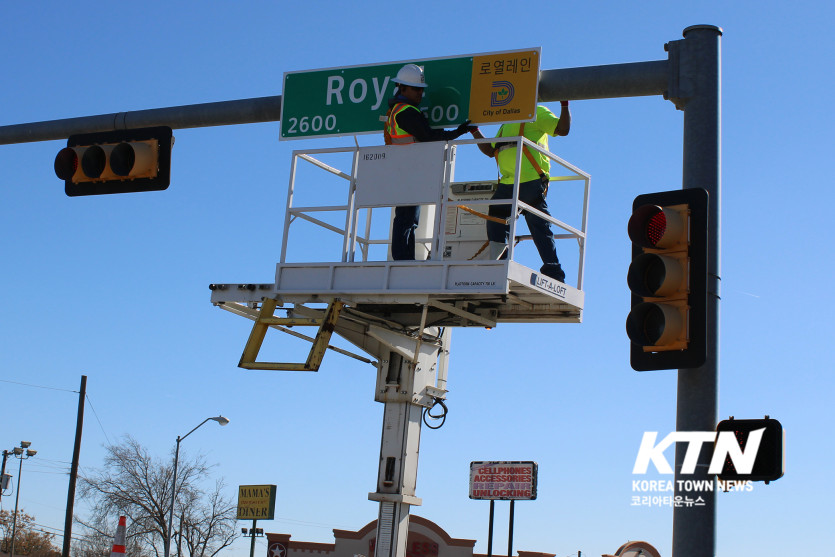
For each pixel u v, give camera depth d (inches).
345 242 437.1
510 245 411.5
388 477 503.5
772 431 281.3
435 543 1529.3
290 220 451.8
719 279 309.4
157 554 2079.2
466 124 423.8
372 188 434.9
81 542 2477.9
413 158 429.7
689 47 342.0
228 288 464.4
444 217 422.6
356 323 505.0
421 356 510.0
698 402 298.5
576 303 454.3
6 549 3105.3
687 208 291.6
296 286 443.2
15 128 464.1
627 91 356.2
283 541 1619.1
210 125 442.0
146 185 442.9
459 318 494.9
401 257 448.1
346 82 445.4
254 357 436.1
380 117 436.8
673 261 289.3
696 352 283.9
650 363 290.0
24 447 2236.7
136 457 2062.0
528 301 452.8
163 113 442.6
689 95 338.6
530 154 462.6
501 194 471.2
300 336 467.8
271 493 1567.4
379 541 499.8
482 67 423.5
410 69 428.8
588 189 465.7
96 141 447.8
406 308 505.0
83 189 448.5
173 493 1592.0
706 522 287.7
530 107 413.1
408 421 506.6
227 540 2079.2
